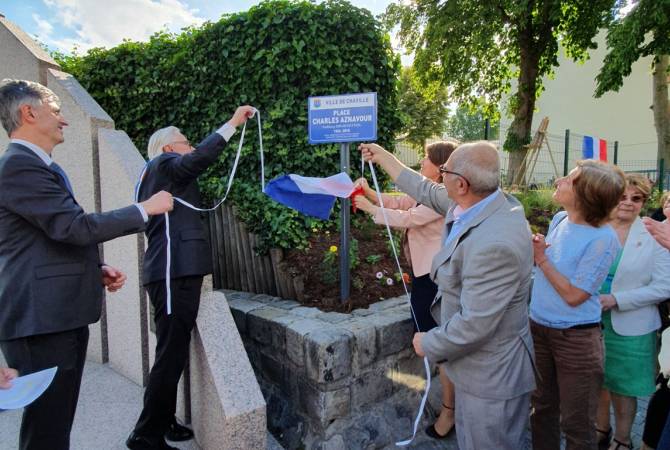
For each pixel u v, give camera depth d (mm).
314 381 2602
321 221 4344
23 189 1544
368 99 2955
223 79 4805
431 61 14445
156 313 2236
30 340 1619
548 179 13367
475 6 12992
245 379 2240
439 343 1723
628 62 9797
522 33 13125
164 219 2227
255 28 4508
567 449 2092
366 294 3408
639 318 2402
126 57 5320
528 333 1819
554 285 2031
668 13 9188
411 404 3076
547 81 22578
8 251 1601
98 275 1841
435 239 2635
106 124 3031
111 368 3162
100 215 1676
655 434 2301
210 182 4320
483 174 1728
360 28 4543
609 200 1950
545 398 2246
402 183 2600
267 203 3873
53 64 3314
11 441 2404
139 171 2740
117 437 2410
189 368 2602
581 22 12508
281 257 3596
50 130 1720
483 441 1735
